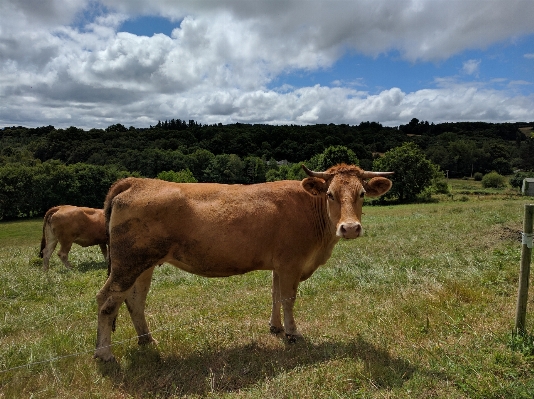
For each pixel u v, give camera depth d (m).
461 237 13.07
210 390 4.45
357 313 6.50
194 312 7.17
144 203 5.12
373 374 4.47
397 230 16.81
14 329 6.62
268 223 5.41
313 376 4.52
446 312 6.02
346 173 5.44
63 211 12.17
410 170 54.44
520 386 3.96
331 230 5.73
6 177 57.00
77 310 7.62
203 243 5.23
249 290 8.70
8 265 12.91
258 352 5.38
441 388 4.12
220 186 5.64
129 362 5.11
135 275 5.24
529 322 5.34
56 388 4.43
